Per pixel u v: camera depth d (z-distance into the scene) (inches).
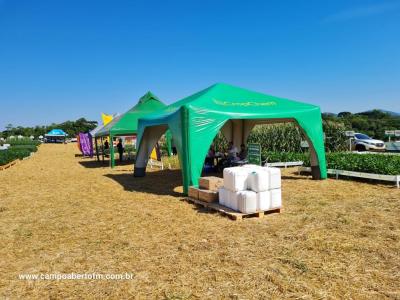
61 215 335.6
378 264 188.1
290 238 235.3
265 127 857.5
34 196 444.1
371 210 299.3
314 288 164.1
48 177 645.3
